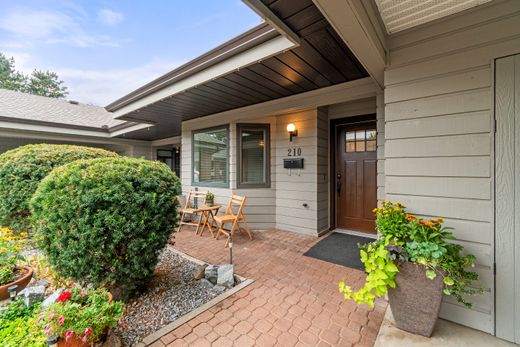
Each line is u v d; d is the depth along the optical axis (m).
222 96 3.76
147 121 5.47
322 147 4.23
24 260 2.32
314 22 1.93
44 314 1.41
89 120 8.44
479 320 1.71
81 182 1.91
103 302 1.56
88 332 1.31
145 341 1.62
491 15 1.67
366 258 1.69
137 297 2.15
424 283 1.59
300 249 3.42
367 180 4.09
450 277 1.52
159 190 2.23
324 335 1.69
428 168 1.91
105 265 2.02
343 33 1.63
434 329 1.72
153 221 2.14
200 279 2.45
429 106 1.91
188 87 3.28
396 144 2.05
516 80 1.60
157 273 2.63
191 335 1.68
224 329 1.74
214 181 5.08
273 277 2.55
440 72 1.86
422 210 1.93
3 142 6.97
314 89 3.47
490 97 1.68
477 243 1.72
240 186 4.68
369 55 1.92
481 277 1.71
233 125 4.64
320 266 2.82
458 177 1.79
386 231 1.79
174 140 7.93
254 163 4.73
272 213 4.65
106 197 1.91
